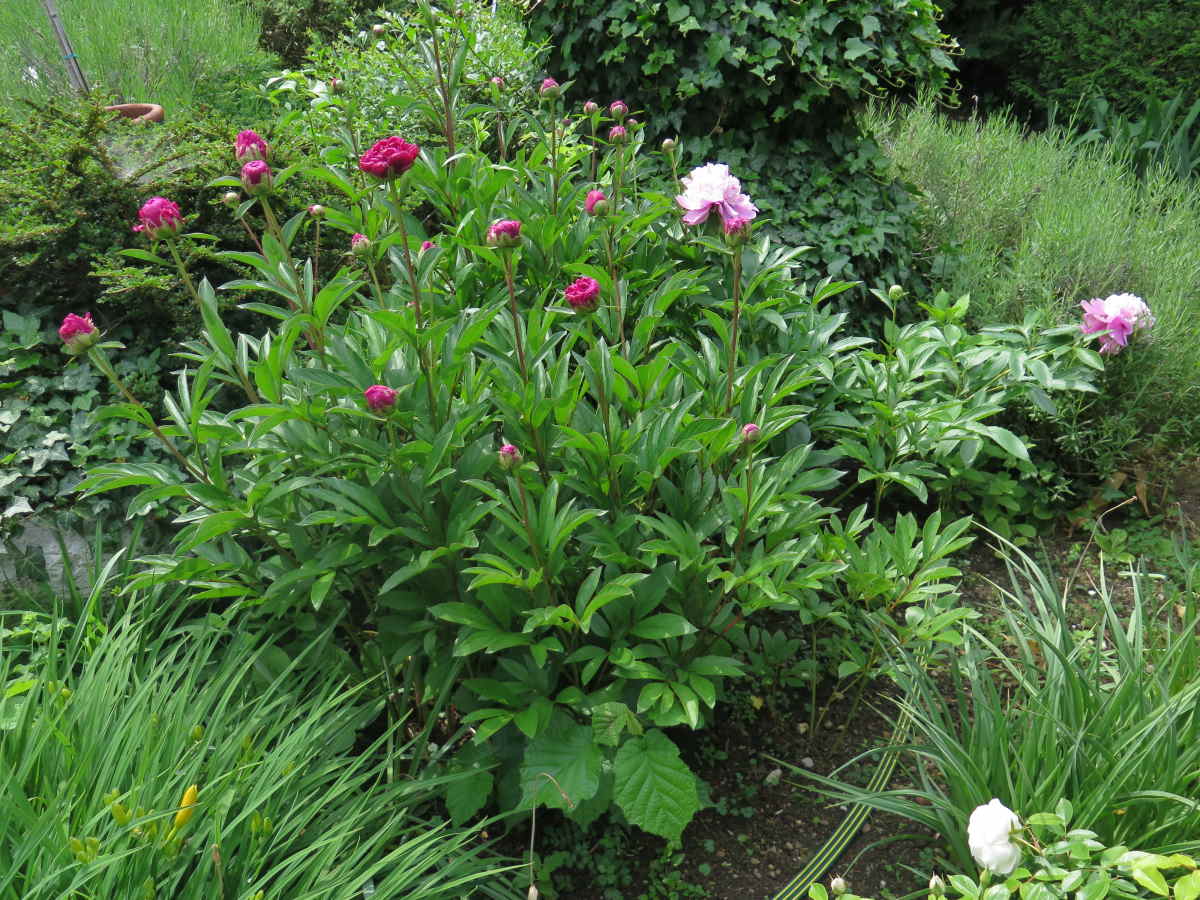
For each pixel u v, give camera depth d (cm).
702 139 445
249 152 243
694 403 267
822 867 230
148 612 240
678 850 236
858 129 461
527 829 239
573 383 239
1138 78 760
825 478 250
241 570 235
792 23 409
